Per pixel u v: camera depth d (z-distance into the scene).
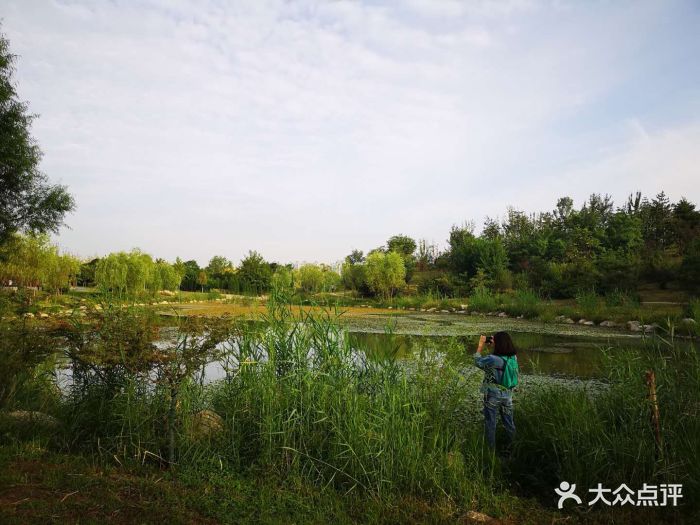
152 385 5.27
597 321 20.88
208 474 4.55
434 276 50.81
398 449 4.79
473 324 21.97
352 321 23.64
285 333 5.72
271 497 4.18
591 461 4.77
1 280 22.81
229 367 6.22
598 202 64.25
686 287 24.64
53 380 6.41
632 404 5.27
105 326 5.37
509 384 5.37
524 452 5.38
